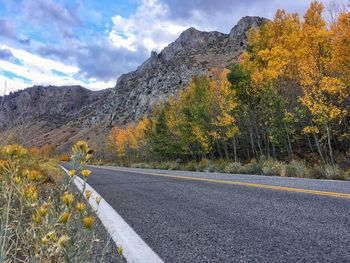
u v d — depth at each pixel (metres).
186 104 32.53
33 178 1.37
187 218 3.55
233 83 21.70
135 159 61.75
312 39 17.86
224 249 2.36
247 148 30.61
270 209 3.90
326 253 2.18
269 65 21.95
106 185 8.04
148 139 48.28
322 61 17.30
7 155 1.37
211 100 25.28
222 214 3.72
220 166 18.53
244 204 4.35
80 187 6.42
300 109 19.94
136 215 3.80
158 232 2.92
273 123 21.62
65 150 134.38
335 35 17.70
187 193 5.86
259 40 28.88
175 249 2.37
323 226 2.94
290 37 24.80
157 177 10.61
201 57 143.88
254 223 3.19
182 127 31.50
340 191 5.26
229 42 154.12
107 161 70.75
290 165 12.04
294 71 20.31
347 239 2.50
